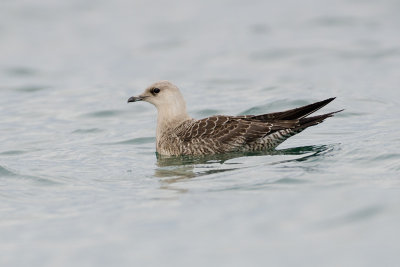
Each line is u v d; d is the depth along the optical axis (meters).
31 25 37.50
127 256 10.38
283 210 11.66
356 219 11.00
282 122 15.74
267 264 9.86
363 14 35.84
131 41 33.91
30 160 16.38
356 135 17.00
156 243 10.78
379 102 20.77
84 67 29.38
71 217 12.20
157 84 17.14
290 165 14.34
